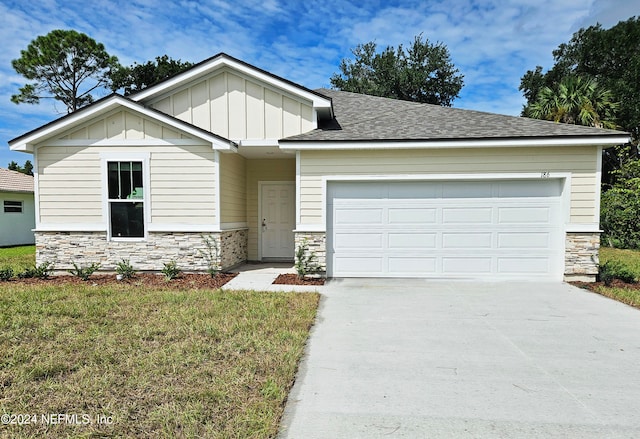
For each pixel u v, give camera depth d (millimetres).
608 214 14664
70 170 8289
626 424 2639
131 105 7973
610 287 7102
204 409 2740
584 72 26312
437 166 7812
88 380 3139
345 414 2748
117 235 8406
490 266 7941
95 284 7238
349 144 7668
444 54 27969
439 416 2729
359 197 8125
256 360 3576
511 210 7859
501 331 4672
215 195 8320
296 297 6145
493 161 7699
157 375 3240
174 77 8805
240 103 8945
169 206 8336
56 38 21156
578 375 3434
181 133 8258
